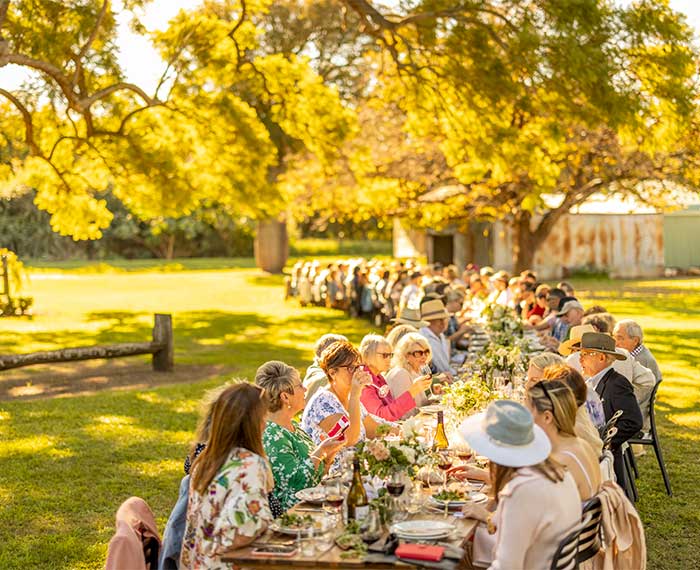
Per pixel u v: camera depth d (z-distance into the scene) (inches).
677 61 730.2
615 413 261.0
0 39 526.6
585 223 1659.7
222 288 1435.8
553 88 695.7
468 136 752.3
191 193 755.4
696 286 1444.4
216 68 748.0
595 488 173.8
